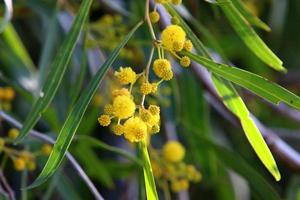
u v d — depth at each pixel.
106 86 0.70
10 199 0.59
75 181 0.82
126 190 0.78
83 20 0.48
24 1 0.75
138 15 0.71
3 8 0.74
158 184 0.69
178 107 0.70
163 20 0.60
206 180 0.78
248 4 0.84
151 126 0.43
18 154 0.61
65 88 0.73
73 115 0.44
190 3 0.74
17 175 0.76
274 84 0.45
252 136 0.47
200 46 0.48
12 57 0.75
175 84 0.70
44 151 0.62
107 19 0.68
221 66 0.45
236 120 0.75
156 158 0.64
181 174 0.64
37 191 0.76
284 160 0.70
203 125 0.72
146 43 0.67
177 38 0.43
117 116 0.42
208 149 0.70
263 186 0.67
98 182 0.84
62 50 0.48
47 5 0.74
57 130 0.70
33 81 0.74
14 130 0.61
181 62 0.45
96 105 0.71
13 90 0.75
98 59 0.74
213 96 0.72
